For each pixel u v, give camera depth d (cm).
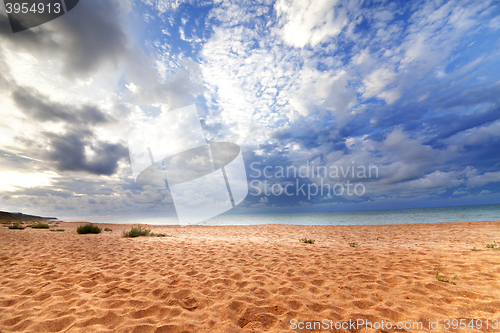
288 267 370
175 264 395
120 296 251
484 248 478
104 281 304
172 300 240
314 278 311
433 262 376
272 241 694
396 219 2009
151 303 233
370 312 213
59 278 316
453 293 249
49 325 191
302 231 1072
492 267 330
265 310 217
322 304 230
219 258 441
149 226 1791
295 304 230
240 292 262
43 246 579
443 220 1647
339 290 266
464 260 378
